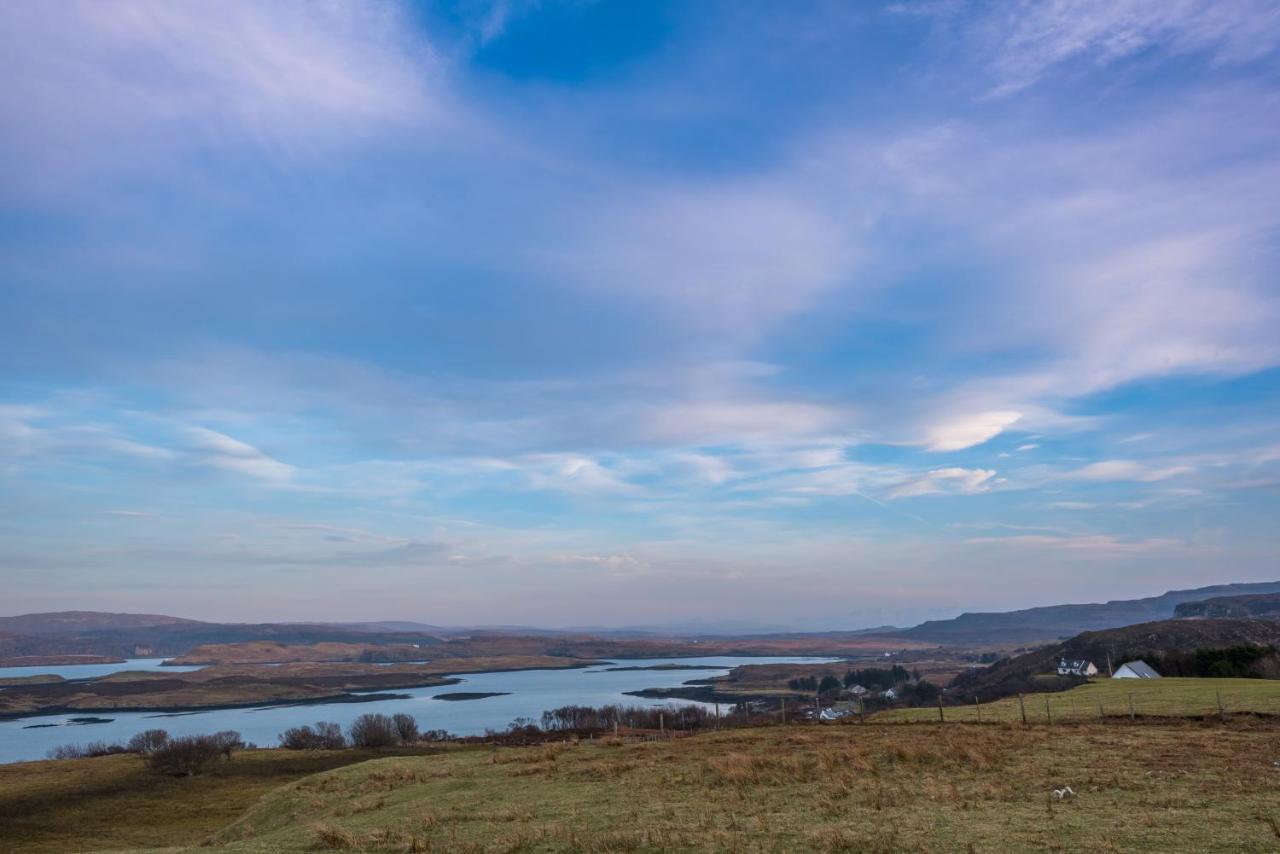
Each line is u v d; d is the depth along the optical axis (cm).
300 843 2403
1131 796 2164
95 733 17862
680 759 3497
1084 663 16338
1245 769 2458
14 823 5662
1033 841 1709
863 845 1759
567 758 4006
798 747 3572
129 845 4738
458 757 4516
